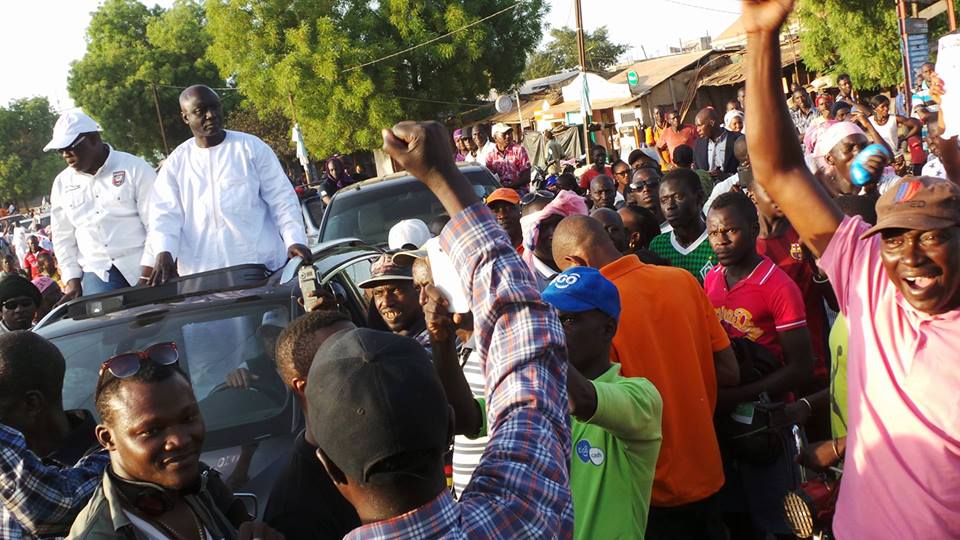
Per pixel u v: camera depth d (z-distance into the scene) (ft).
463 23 106.42
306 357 10.21
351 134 108.27
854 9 79.00
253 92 112.37
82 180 22.07
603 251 13.34
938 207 7.97
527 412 6.06
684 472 12.23
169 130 183.52
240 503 9.56
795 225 9.24
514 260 6.61
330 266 18.31
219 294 16.35
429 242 8.98
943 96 15.83
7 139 261.44
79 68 182.39
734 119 46.65
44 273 47.67
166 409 8.20
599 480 10.48
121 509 8.11
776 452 13.74
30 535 8.77
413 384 5.55
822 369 16.81
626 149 92.73
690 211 18.44
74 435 10.31
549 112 91.97
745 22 8.39
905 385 8.29
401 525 5.56
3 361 9.89
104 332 15.64
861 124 35.14
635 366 12.34
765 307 14.71
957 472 8.08
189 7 187.32
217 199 20.76
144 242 22.34
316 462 9.39
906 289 8.21
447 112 111.75
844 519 8.82
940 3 74.43
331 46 104.32
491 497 5.74
